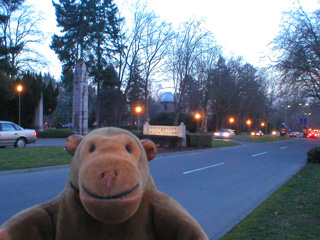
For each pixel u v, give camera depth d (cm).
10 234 151
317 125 7719
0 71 2852
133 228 156
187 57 3059
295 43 1780
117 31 3903
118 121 4319
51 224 167
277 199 739
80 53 4012
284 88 1917
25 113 3453
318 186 900
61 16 3947
